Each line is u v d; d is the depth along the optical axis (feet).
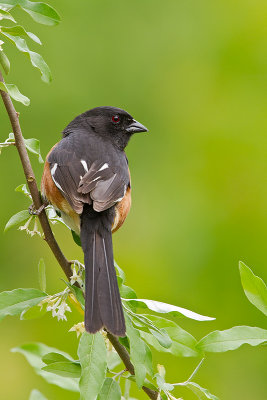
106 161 22.72
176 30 44.93
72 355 35.63
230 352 35.22
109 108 26.55
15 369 34.78
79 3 43.73
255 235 39.93
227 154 42.70
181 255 39.32
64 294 17.99
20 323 35.76
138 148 43.06
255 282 17.10
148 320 18.01
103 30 43.93
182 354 18.47
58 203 21.74
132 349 16.92
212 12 45.52
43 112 41.52
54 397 31.14
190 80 44.27
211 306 37.76
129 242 40.40
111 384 17.44
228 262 38.86
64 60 42.75
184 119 43.86
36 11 19.44
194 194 41.52
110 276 18.74
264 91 44.14
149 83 43.98
